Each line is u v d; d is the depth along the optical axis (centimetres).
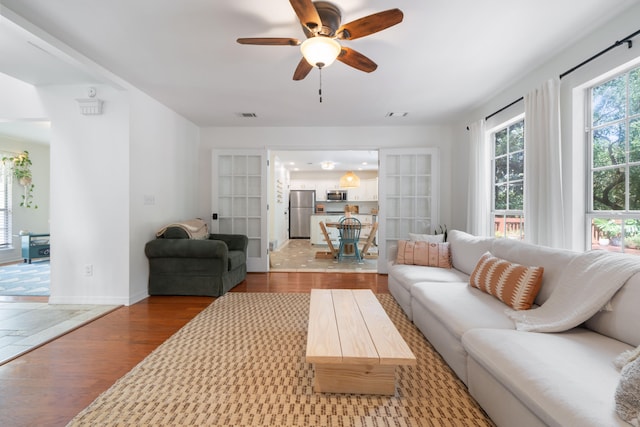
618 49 208
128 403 163
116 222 332
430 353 222
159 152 389
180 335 252
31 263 573
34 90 334
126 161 330
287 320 287
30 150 625
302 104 394
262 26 223
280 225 851
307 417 153
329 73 302
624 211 218
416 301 265
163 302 343
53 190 335
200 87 338
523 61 277
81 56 263
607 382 110
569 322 153
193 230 395
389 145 499
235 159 507
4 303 337
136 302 342
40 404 163
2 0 195
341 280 448
